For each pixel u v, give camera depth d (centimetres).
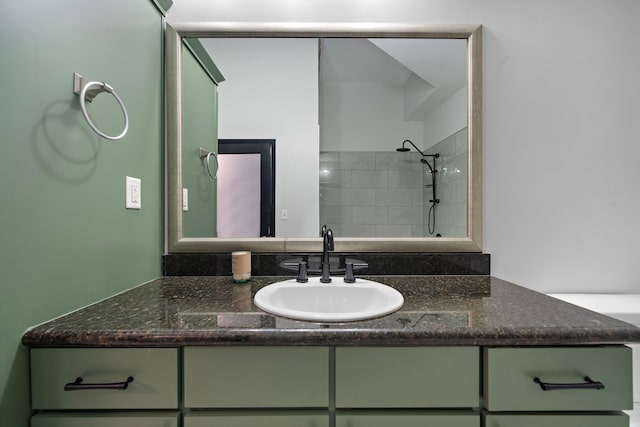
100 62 88
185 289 103
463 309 81
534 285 127
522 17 127
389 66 129
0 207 61
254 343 66
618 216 127
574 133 127
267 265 124
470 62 126
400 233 129
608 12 126
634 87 127
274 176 132
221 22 126
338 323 70
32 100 67
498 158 127
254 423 68
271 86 130
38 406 67
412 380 68
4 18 61
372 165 130
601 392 68
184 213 127
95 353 67
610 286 127
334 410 69
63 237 76
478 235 126
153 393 67
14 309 64
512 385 68
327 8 128
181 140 126
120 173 98
